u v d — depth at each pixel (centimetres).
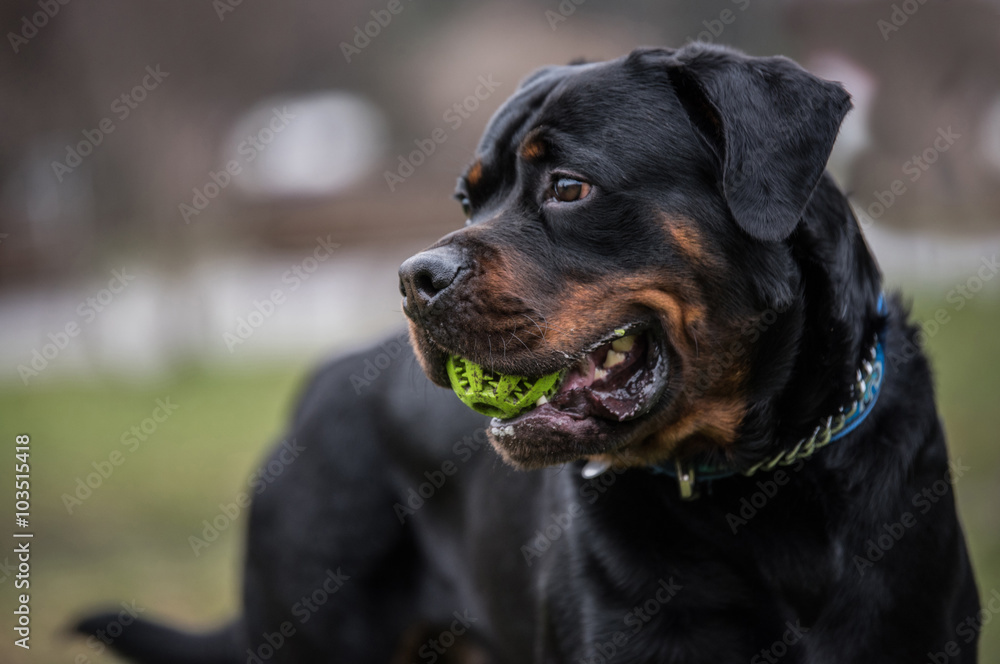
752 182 280
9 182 2038
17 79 1700
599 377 304
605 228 295
